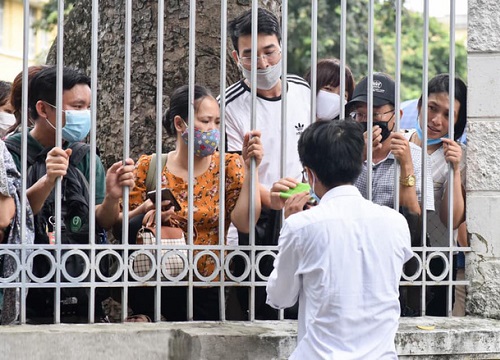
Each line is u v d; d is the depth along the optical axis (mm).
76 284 7652
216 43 11391
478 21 8672
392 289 6648
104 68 11766
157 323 7871
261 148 8117
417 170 8898
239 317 8836
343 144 6754
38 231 7969
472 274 8648
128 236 8250
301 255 6641
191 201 7957
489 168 8648
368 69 8383
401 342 7891
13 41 34594
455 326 8203
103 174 8461
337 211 6684
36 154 8234
